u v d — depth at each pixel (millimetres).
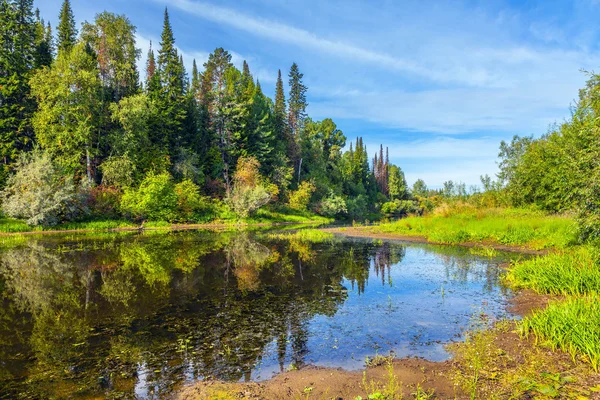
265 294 8898
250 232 28438
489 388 4141
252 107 50531
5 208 26188
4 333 6289
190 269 12094
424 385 4289
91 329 6480
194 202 38781
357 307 7754
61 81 30172
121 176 33000
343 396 4086
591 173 8609
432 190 116688
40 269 12062
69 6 41969
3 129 30938
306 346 5664
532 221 18516
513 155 32062
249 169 44156
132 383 4480
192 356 5297
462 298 8367
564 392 3932
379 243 19656
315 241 20984
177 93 41688
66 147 30984
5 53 31750
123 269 12070
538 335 5664
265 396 4086
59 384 4461
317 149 67375
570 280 8062
